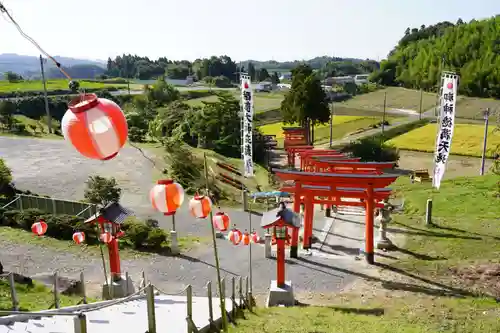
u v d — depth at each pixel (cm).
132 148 4659
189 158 4006
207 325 1087
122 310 1162
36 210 2481
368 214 2228
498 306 1537
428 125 8156
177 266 2106
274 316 1387
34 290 1476
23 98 7819
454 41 14600
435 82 12938
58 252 2144
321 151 3147
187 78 15600
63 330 912
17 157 4241
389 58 17200
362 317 1430
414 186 4097
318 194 2384
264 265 2178
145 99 8412
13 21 572
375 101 11981
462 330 1260
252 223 2953
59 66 639
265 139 6644
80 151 677
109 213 1585
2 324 945
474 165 5603
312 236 2691
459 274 2005
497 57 12456
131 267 2066
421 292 1820
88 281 1842
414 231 2761
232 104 5816
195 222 2862
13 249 2147
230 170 4375
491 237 2558
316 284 1975
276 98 11631
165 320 1092
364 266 2192
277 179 4372
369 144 5691
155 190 1039
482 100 11275
